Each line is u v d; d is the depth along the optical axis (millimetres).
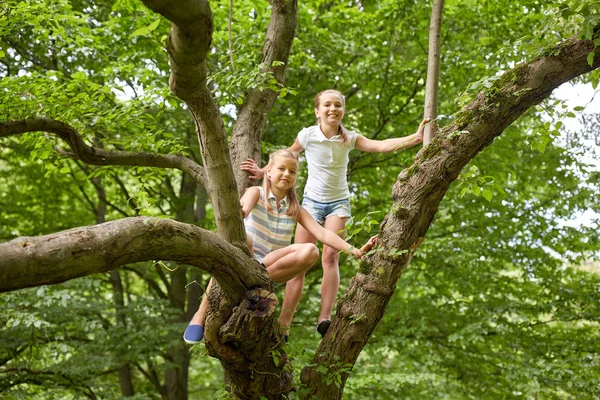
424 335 7891
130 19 6598
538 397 8281
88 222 10000
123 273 10891
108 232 2469
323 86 7953
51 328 7363
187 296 10555
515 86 3484
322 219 4172
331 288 4035
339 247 3625
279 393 3525
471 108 3555
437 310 8047
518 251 8102
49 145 4520
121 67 6094
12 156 9273
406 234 3555
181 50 2264
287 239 3691
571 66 3428
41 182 9406
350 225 3611
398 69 7789
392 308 8023
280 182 3578
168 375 9656
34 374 7785
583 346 7539
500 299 7922
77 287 7215
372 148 4039
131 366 9477
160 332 8102
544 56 3484
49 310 7043
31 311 6895
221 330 3121
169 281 10344
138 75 6059
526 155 8148
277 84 4277
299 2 7379
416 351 7914
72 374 7391
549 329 8172
